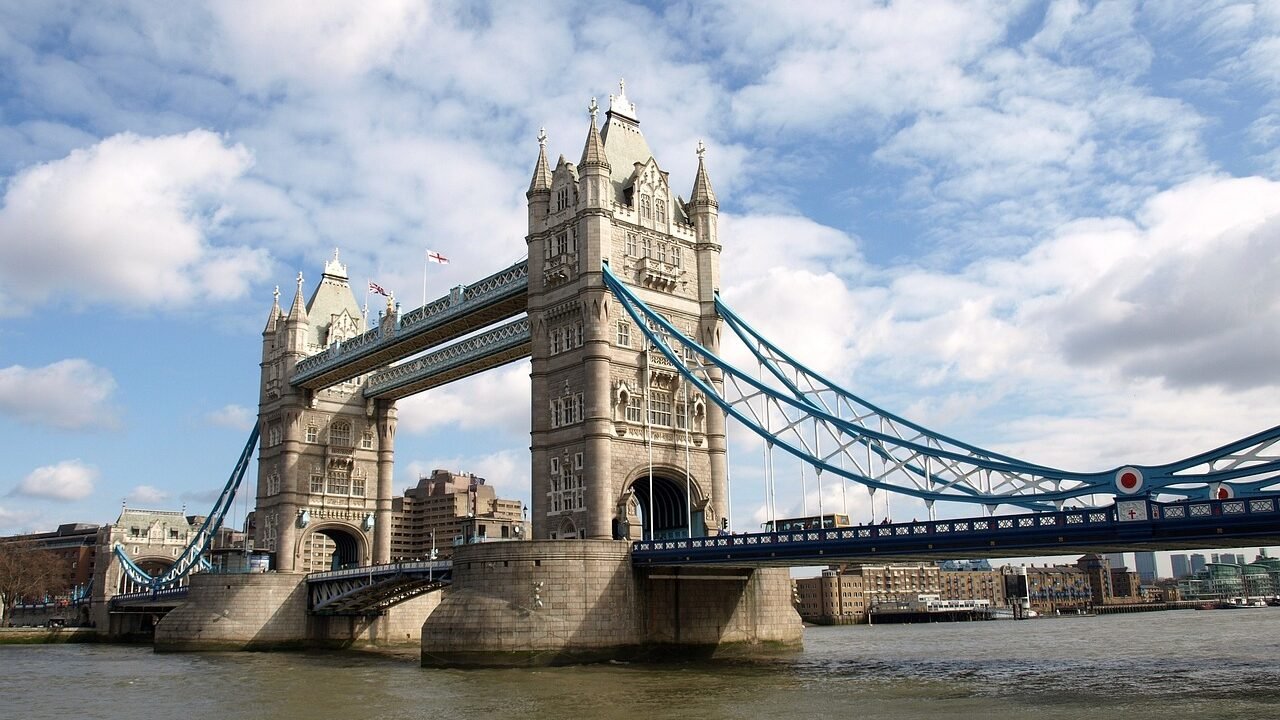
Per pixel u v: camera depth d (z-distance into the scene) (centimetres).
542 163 9294
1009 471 6212
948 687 5828
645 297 8725
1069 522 5512
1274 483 4953
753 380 7712
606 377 8344
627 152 9375
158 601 13588
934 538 6022
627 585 7606
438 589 11362
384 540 12631
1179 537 5150
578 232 8706
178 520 19250
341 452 12569
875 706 5028
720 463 8938
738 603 8375
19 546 18888
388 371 12519
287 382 12400
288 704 5662
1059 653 9512
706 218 9356
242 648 10769
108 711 5591
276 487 12319
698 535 8650
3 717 5406
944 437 6638
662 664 7338
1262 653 8950
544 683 6144
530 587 7294
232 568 11531
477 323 10100
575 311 8675
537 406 8775
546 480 8619
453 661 7281
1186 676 6431
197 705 5762
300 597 11131
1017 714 4672
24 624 18500
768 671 6850
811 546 6631
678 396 8869
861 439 7019
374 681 6719
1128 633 14950
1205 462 5181
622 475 8300
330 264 13412
